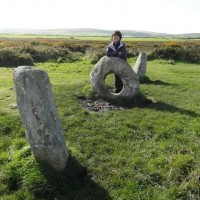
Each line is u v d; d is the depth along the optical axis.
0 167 2.77
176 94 6.08
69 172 2.63
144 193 2.48
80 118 4.14
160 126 3.92
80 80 7.54
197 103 5.29
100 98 5.32
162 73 9.30
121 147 3.30
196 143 3.40
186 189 2.48
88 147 3.27
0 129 3.74
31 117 2.48
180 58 13.22
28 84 2.43
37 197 2.38
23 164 2.58
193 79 8.28
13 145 3.29
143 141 3.49
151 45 17.95
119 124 3.98
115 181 2.63
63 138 2.67
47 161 2.57
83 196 2.45
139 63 7.59
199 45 17.14
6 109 4.56
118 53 5.29
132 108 4.85
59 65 10.97
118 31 5.29
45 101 2.49
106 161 2.99
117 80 5.59
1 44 15.23
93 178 2.70
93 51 13.86
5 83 7.04
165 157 2.99
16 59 10.62
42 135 2.50
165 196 2.43
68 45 17.00
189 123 4.09
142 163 2.93
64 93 5.50
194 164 2.84
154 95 5.89
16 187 2.50
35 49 12.91
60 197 2.40
